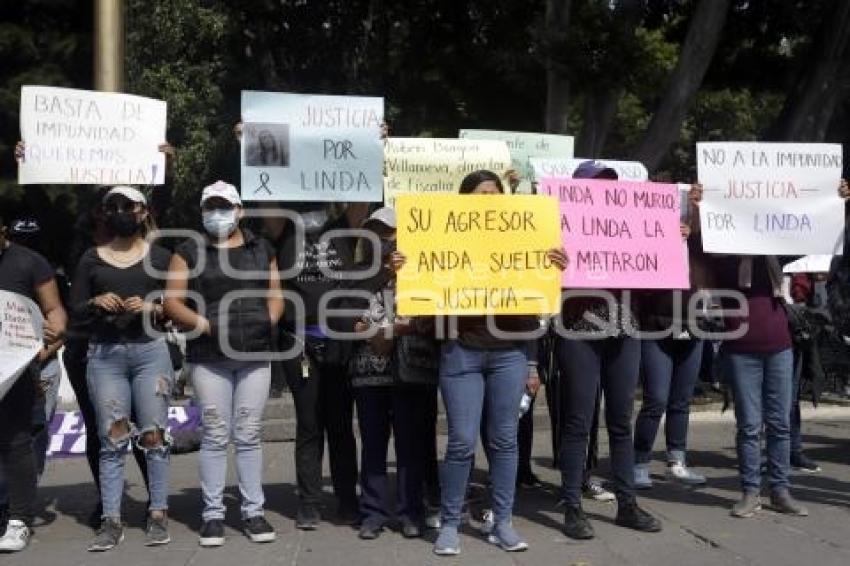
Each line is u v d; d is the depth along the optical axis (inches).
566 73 470.6
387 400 235.9
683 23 629.9
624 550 218.8
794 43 695.1
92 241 242.8
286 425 388.2
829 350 410.3
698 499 269.3
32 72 664.4
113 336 224.5
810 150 246.7
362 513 237.3
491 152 292.7
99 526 246.5
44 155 249.6
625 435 236.5
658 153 502.6
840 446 356.8
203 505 272.5
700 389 462.6
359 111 256.2
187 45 808.3
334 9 794.2
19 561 217.8
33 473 232.1
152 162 257.3
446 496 217.6
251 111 251.3
